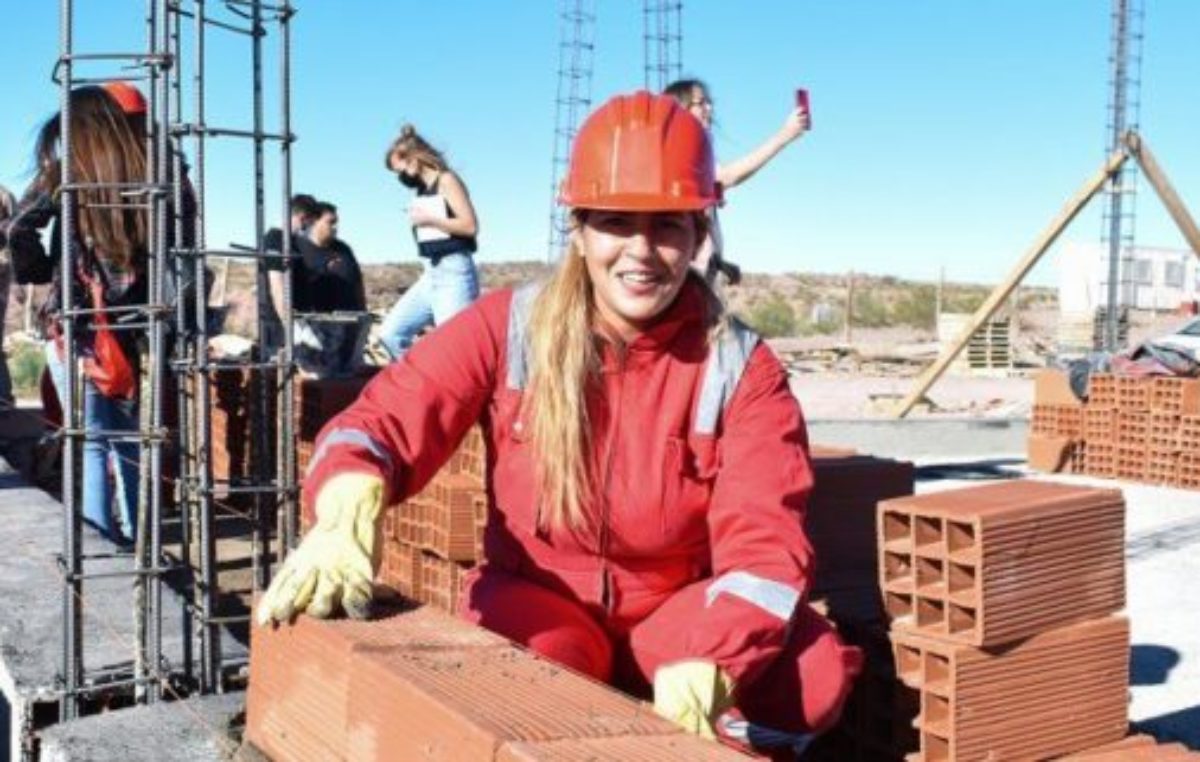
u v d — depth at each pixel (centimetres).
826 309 6481
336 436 303
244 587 602
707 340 309
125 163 536
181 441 408
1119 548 366
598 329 308
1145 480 1327
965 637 338
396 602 304
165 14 382
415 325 866
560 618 320
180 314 397
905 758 349
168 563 456
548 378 306
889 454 1597
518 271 6222
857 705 371
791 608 281
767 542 292
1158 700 570
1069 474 1389
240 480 480
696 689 269
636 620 330
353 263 1045
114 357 551
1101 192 1645
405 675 246
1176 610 746
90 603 473
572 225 310
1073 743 353
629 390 309
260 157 401
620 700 237
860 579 420
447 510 491
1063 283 2950
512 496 323
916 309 6850
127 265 551
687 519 314
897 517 355
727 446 306
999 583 337
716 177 313
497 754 210
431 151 831
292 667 292
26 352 2434
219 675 403
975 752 338
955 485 1302
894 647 354
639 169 296
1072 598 355
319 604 283
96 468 589
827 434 1583
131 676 403
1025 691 345
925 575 350
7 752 476
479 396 319
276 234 673
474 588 332
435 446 316
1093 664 356
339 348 895
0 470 743
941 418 1720
